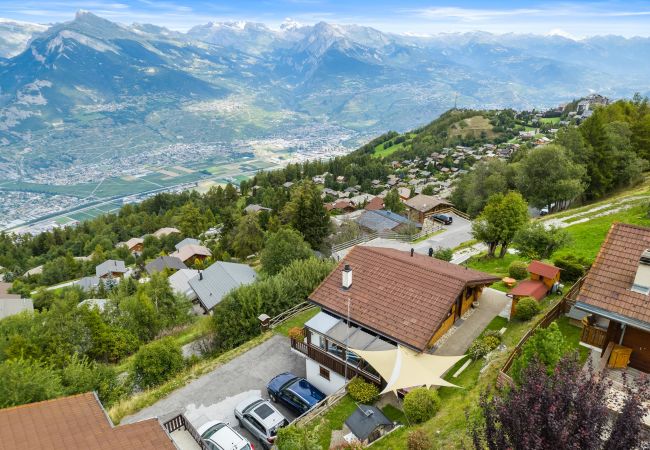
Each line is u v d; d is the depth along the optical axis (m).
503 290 33.88
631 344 20.17
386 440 19.88
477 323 28.56
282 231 53.25
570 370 12.20
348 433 22.02
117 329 40.56
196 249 99.31
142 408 26.97
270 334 34.00
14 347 33.94
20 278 106.06
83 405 18.31
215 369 30.28
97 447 15.81
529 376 12.34
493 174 87.50
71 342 36.31
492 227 43.66
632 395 11.46
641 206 51.00
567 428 10.38
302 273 40.25
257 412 24.25
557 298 29.94
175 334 45.75
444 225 82.19
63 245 143.25
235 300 36.88
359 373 25.17
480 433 12.34
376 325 24.92
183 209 137.12
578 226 49.22
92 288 79.69
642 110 86.50
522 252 38.06
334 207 128.38
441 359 22.16
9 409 17.38
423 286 26.25
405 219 85.44
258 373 29.72
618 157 70.69
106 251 121.75
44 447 15.41
